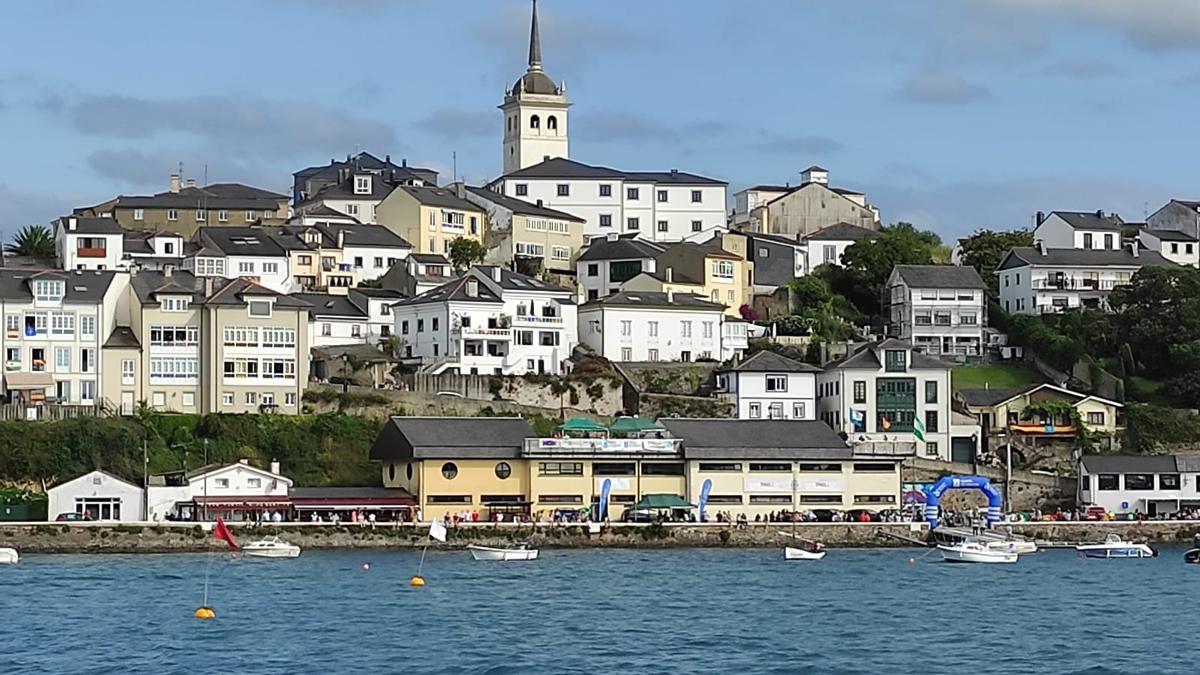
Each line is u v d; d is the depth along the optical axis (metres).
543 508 185.75
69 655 110.06
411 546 177.25
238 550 170.00
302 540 175.25
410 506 182.38
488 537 178.50
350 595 139.38
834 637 120.25
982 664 110.25
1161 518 199.38
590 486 187.00
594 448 186.50
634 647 115.12
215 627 121.62
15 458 183.50
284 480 181.88
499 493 185.38
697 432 192.50
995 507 194.12
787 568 163.38
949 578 157.12
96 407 194.75
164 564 160.62
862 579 155.12
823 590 146.38
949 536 185.00
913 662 110.88
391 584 147.00
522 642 116.75
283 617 126.62
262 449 194.62
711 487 188.88
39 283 199.88
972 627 125.44
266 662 108.38
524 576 154.00
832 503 191.88
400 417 188.88
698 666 108.44
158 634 118.31
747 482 190.12
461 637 118.44
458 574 155.12
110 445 186.50
